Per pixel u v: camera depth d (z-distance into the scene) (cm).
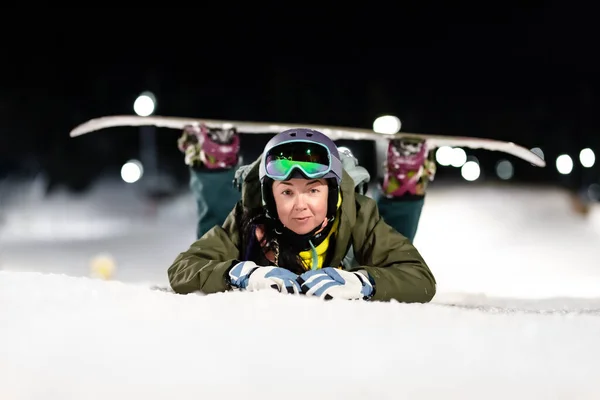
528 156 366
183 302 212
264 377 159
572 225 1861
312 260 288
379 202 393
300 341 175
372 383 157
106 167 3216
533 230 1800
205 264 282
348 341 176
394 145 384
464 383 159
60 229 2473
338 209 295
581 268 1277
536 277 1180
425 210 2017
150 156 2930
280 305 207
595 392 159
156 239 2139
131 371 163
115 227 2481
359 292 260
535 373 163
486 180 3034
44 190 3097
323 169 276
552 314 219
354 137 386
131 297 219
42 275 255
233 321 191
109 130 3222
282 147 278
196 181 389
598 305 322
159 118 378
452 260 1429
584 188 2694
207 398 155
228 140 384
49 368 166
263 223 298
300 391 156
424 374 161
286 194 281
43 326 187
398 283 277
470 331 187
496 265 1342
